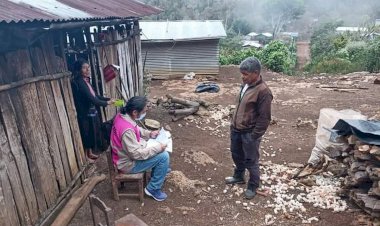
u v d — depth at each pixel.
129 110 4.75
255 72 4.61
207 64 17.55
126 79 8.65
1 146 3.48
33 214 3.97
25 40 3.75
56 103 4.66
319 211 4.87
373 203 4.54
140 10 8.90
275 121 9.14
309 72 20.98
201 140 7.87
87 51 6.39
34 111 4.11
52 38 4.70
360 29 30.52
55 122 4.59
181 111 9.34
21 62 3.93
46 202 4.27
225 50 25.34
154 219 4.64
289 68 21.42
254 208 4.96
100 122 6.58
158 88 15.16
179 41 17.02
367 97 12.33
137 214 4.72
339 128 5.51
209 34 17.20
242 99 4.86
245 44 37.78
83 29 6.30
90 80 6.43
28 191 3.89
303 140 7.90
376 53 18.81
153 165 4.86
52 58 4.68
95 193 5.18
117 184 5.12
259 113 4.68
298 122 9.12
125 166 4.85
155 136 5.37
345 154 5.45
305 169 6.02
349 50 22.47
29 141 3.97
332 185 5.50
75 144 5.20
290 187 5.52
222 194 5.34
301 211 4.88
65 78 5.01
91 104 6.18
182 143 7.54
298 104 11.55
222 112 10.12
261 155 7.02
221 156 6.94
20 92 3.87
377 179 4.50
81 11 4.80
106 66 6.91
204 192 5.37
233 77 17.47
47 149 4.35
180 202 5.06
